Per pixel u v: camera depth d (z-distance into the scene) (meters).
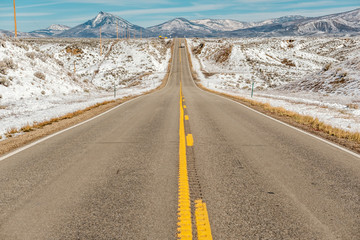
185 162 4.75
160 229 2.57
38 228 2.60
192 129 8.02
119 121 9.59
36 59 25.23
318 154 5.46
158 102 16.91
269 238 2.45
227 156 5.18
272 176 4.10
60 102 17.23
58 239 2.42
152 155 5.21
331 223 2.72
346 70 26.64
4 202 3.18
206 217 2.81
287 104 17.12
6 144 6.22
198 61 102.50
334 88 24.47
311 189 3.61
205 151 5.54
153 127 8.34
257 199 3.27
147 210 2.96
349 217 2.85
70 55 96.75
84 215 2.86
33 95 18.53
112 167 4.49
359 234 2.52
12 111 12.87
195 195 3.37
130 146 5.95
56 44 108.00
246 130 7.98
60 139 6.72
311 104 16.53
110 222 2.71
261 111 12.91
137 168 4.43
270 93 30.45
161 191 3.49
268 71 71.81
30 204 3.12
